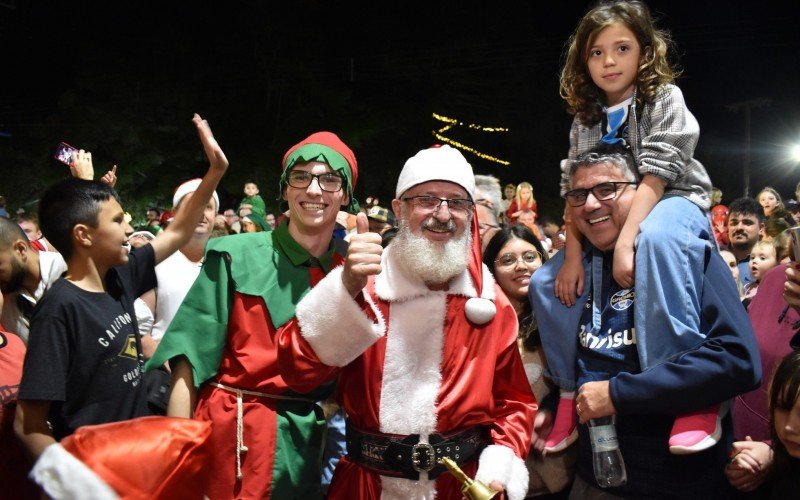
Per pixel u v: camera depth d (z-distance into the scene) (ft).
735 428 10.79
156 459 5.17
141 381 9.58
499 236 12.08
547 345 10.12
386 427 8.68
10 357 9.73
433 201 8.86
